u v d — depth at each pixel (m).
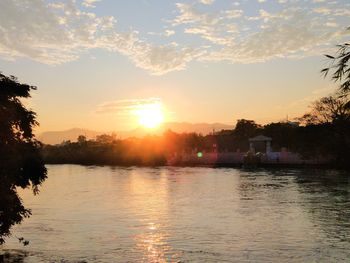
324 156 88.75
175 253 18.61
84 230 24.31
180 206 35.81
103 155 159.00
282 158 99.75
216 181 65.00
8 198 16.09
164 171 99.12
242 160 112.56
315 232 23.05
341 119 75.94
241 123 149.75
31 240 21.44
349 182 57.16
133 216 30.02
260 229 24.16
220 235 22.55
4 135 16.02
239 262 17.05
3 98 16.09
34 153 17.31
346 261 17.05
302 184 55.38
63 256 18.00
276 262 16.98
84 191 52.50
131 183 64.88
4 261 17.08
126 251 18.97
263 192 46.66
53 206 36.56
